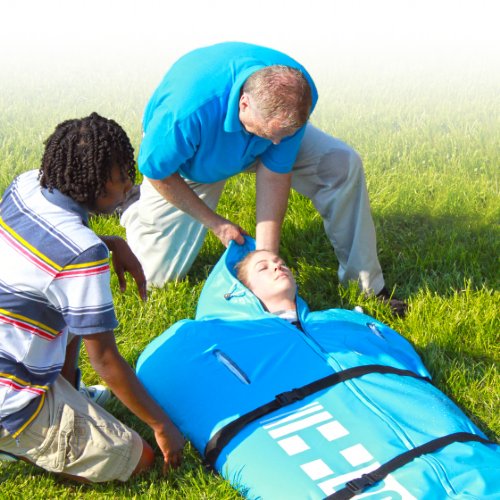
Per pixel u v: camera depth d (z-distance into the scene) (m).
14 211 2.78
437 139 7.35
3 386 2.84
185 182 4.18
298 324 3.92
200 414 3.40
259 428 3.22
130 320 4.45
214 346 3.69
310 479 2.96
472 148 7.07
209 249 5.23
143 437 3.58
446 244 5.29
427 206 5.91
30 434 2.99
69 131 2.69
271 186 4.26
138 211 4.72
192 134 3.76
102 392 3.72
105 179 2.69
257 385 3.42
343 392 3.33
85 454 3.05
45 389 2.93
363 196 4.55
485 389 3.89
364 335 3.83
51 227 2.71
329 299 4.83
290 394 3.32
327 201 4.57
